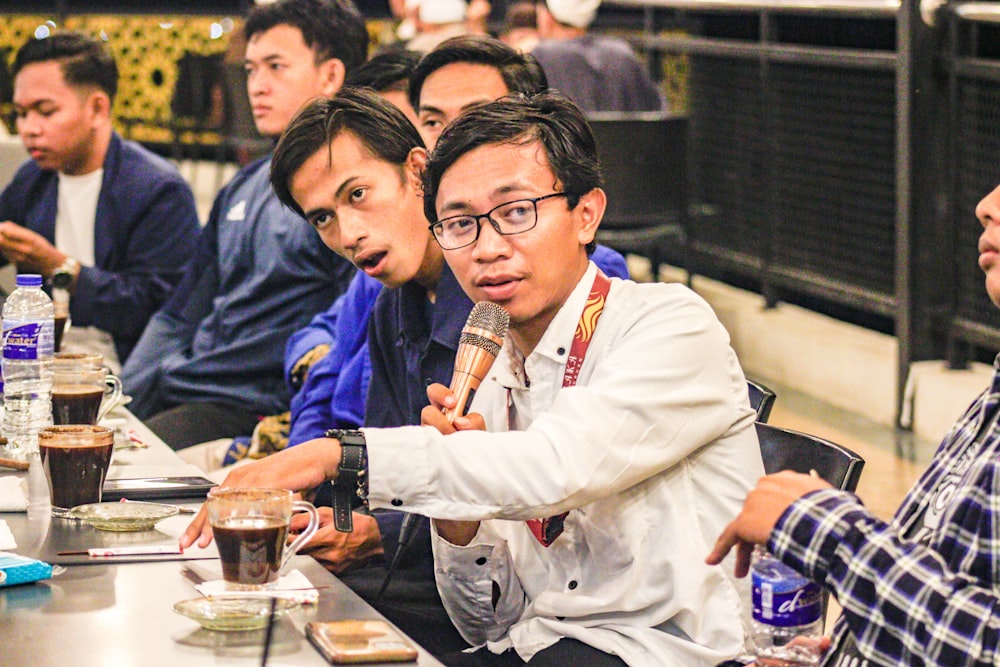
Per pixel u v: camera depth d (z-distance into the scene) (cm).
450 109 329
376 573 267
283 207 407
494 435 186
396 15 1036
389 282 262
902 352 559
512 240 199
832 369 620
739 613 197
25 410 273
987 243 164
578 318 207
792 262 683
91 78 469
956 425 172
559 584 211
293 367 363
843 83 630
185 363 412
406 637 157
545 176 200
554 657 199
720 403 200
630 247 674
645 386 193
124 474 242
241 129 941
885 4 579
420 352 264
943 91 543
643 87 730
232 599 167
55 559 188
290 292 407
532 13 899
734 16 816
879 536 154
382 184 259
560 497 184
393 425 276
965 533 153
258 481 180
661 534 200
